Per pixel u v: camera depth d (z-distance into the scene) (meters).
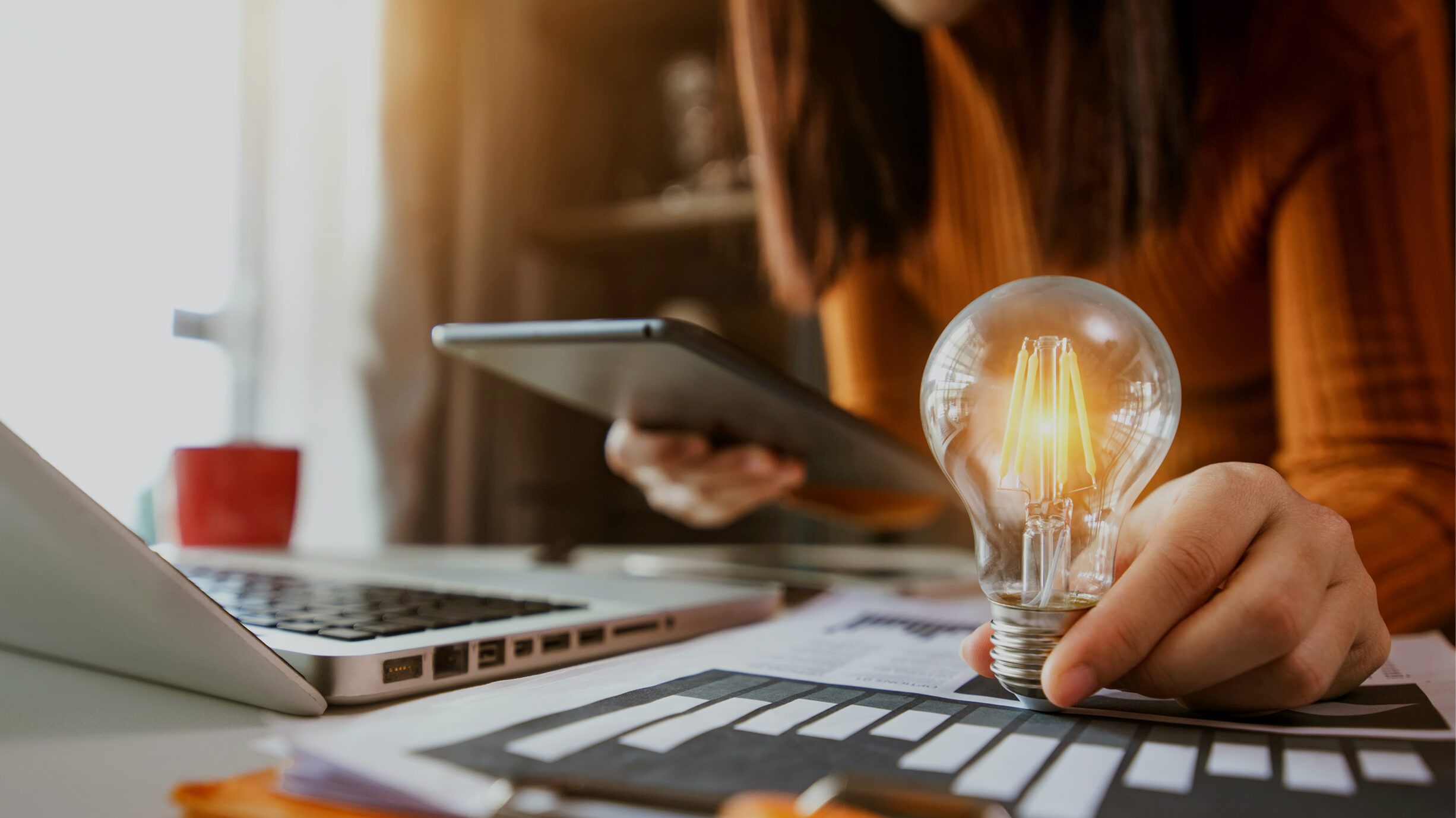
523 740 0.20
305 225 1.26
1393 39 0.64
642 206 1.55
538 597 0.39
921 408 0.30
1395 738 0.22
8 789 0.19
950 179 0.92
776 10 0.87
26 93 1.15
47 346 1.18
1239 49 0.72
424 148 1.32
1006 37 0.84
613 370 0.44
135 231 1.23
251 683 0.25
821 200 0.90
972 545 1.25
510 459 1.42
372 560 0.58
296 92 1.27
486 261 1.41
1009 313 0.27
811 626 0.42
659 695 0.26
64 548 0.24
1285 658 0.23
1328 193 0.65
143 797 0.19
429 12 1.34
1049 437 0.26
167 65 1.25
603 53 1.72
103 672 0.31
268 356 1.25
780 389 0.42
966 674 0.30
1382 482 0.52
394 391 1.26
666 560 0.75
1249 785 0.18
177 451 0.69
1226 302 0.78
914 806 0.15
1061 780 0.18
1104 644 0.23
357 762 0.18
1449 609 0.44
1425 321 0.61
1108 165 0.73
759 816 0.15
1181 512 0.25
